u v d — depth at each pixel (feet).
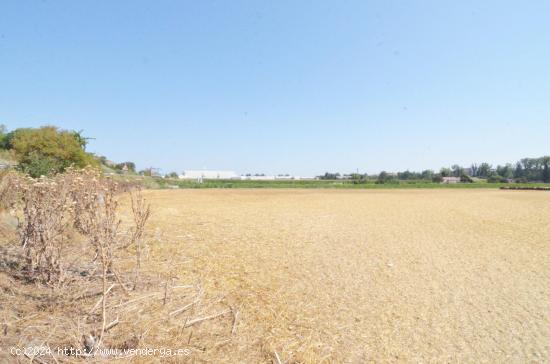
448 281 13.93
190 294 10.92
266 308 10.44
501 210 41.75
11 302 8.87
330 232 23.88
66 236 13.65
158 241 17.62
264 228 24.34
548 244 21.35
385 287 12.96
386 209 41.70
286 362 7.63
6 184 15.16
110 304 9.44
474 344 8.91
